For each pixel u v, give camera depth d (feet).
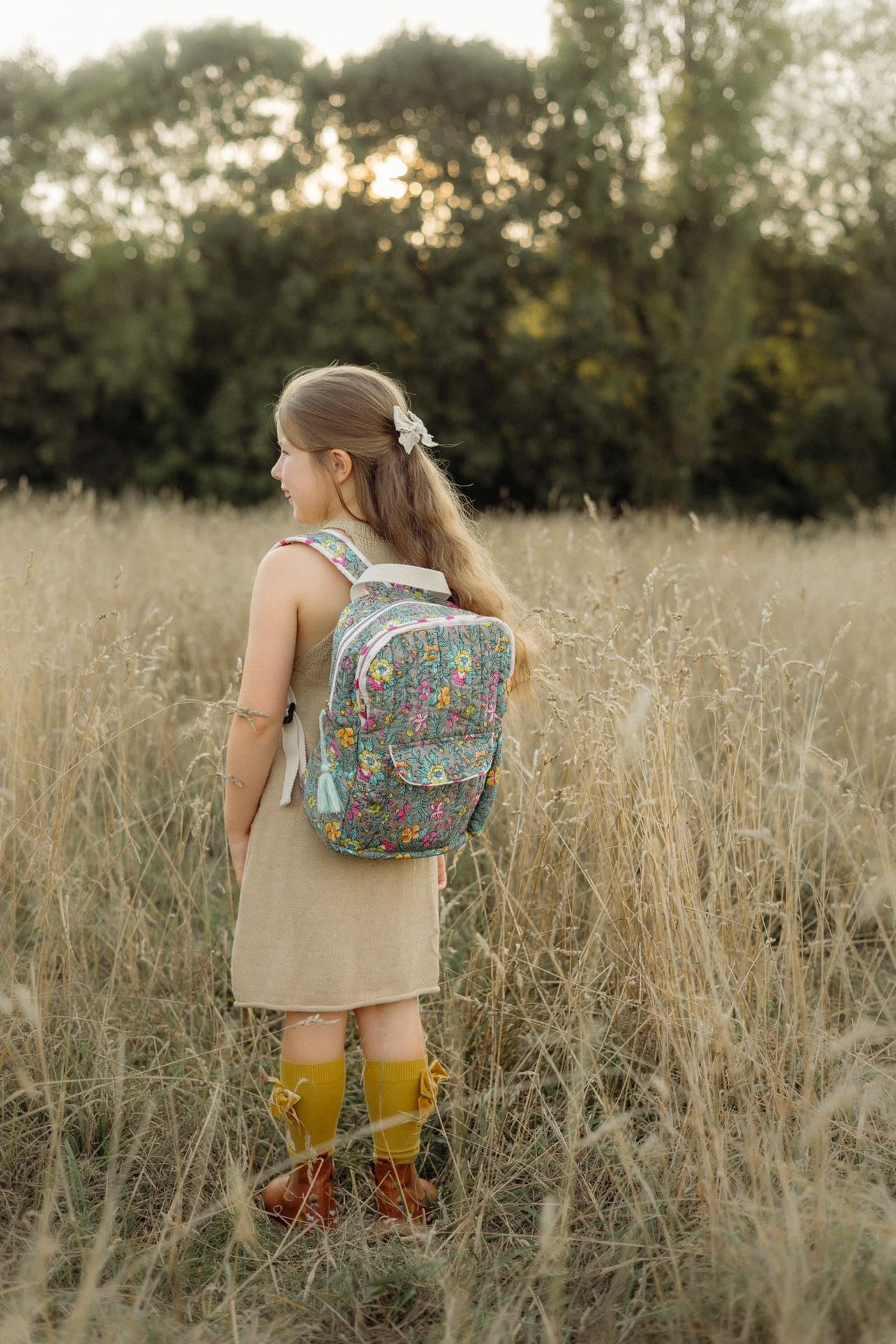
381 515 5.99
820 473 71.67
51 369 67.15
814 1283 4.70
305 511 6.13
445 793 5.54
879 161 67.51
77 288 63.67
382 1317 5.41
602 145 62.69
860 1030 5.90
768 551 23.85
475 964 7.80
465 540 6.23
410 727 5.35
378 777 5.32
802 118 67.67
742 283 64.80
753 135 62.13
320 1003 5.87
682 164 62.28
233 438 64.69
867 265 69.56
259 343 64.49
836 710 11.08
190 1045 7.11
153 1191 6.28
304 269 65.57
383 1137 6.18
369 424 5.99
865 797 7.98
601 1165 6.21
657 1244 5.52
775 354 72.84
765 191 63.31
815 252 70.90
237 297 65.51
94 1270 4.68
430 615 5.52
